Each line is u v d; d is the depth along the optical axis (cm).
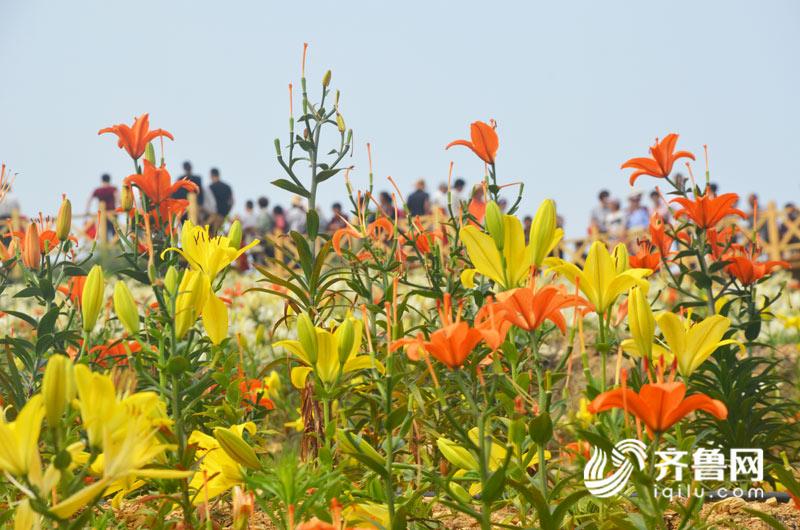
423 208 2320
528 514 446
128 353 409
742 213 650
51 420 275
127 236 689
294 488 355
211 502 530
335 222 2838
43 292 652
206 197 2897
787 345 1216
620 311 425
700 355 374
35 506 272
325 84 601
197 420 575
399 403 527
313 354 418
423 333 538
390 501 376
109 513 442
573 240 2812
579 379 1012
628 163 661
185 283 429
